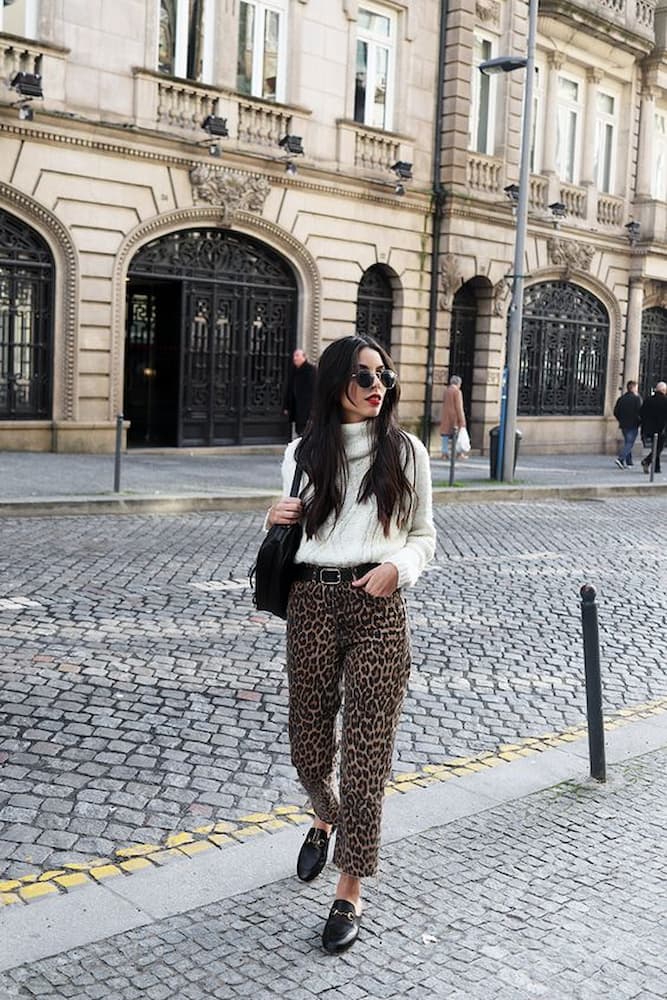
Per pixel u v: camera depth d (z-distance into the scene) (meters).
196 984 3.16
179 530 11.58
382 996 3.15
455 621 8.12
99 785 4.66
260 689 6.14
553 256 25.45
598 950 3.47
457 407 21.69
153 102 17.95
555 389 26.48
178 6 18.38
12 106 16.12
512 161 24.17
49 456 16.84
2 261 16.69
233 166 19.08
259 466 17.66
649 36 26.77
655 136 28.62
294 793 4.72
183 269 19.11
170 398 19.58
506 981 3.26
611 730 5.83
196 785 4.73
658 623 8.57
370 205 21.55
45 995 3.04
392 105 22.06
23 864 3.88
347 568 3.43
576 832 4.42
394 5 21.58
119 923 3.47
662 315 29.69
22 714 5.46
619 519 15.06
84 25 17.03
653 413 21.20
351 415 3.50
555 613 8.64
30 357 17.27
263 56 19.73
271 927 3.51
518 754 5.40
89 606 7.78
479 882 3.91
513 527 13.55
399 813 4.49
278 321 20.77
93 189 17.38
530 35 17.30
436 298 22.97
